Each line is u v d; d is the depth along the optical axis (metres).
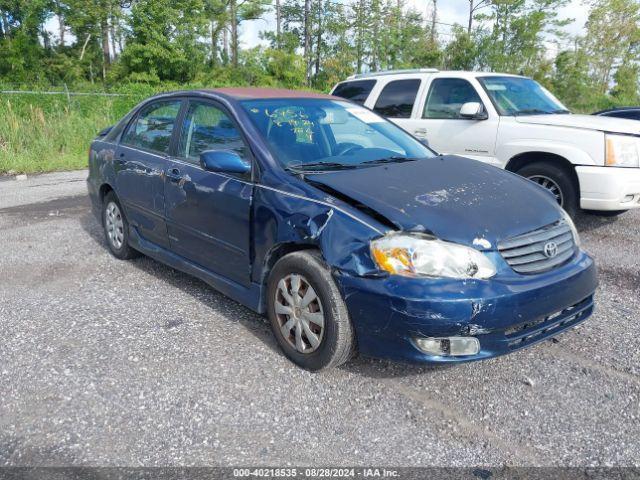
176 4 34.97
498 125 6.67
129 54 33.97
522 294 2.95
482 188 3.52
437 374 3.39
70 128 14.77
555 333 3.26
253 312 4.29
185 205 4.26
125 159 5.11
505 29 37.12
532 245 3.17
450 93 7.27
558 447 2.72
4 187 10.27
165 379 3.33
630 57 42.66
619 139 5.96
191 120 4.50
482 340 2.93
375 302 2.96
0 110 14.39
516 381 3.31
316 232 3.22
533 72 36.88
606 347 3.71
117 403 3.09
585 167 6.04
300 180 3.52
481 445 2.74
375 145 4.29
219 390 3.21
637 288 4.78
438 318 2.83
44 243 6.25
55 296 4.65
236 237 3.80
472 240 2.99
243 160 3.74
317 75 43.62
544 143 6.30
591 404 3.07
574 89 36.91
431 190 3.40
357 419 2.95
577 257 3.44
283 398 3.13
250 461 2.62
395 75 8.00
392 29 42.72
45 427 2.89
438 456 2.66
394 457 2.65
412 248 2.93
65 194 9.31
